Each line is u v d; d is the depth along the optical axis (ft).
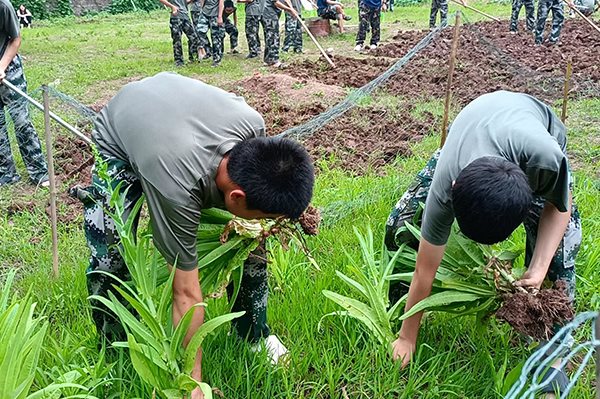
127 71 37.04
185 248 8.06
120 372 9.35
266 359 9.89
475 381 9.88
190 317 8.21
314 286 11.90
